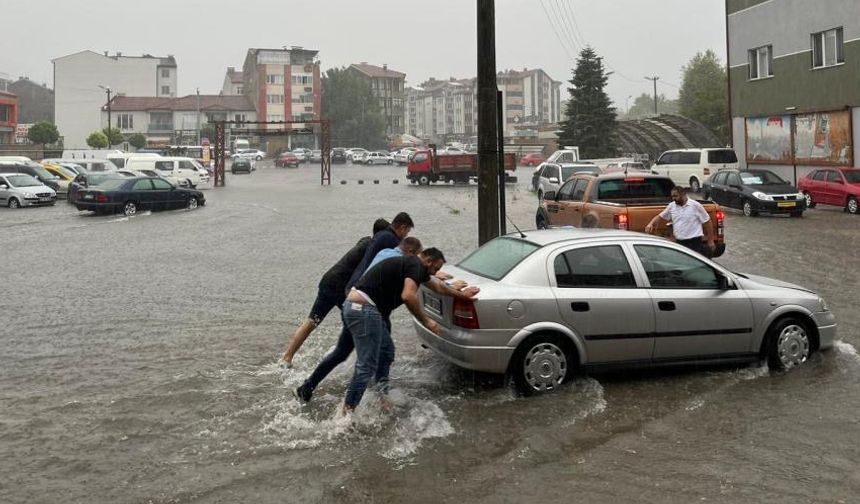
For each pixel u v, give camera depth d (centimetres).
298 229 2133
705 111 6072
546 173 2977
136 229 2183
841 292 1087
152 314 1006
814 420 579
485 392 659
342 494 462
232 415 606
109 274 1351
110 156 4438
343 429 570
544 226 1544
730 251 1534
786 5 3103
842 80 2811
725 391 652
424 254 638
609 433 560
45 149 7256
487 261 718
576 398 634
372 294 598
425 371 726
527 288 648
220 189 4353
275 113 11194
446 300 659
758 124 3331
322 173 4891
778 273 1258
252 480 484
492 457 518
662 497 454
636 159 4534
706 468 495
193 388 677
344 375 716
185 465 508
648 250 693
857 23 2720
